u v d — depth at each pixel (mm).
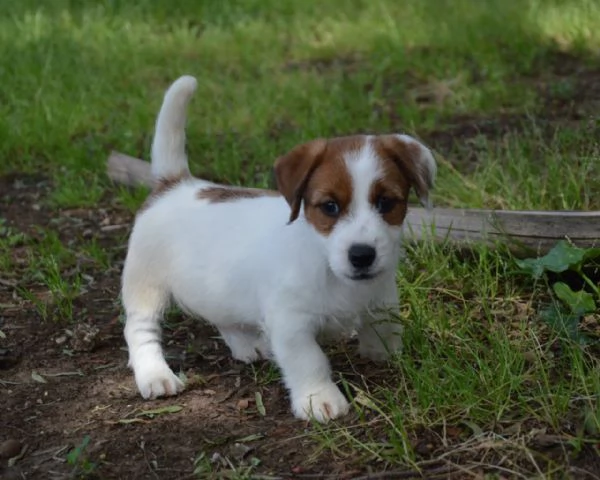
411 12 3455
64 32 3320
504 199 2096
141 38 3312
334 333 1791
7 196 2322
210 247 1809
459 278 1944
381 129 2439
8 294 2025
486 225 1965
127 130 2475
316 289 1734
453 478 1645
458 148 2312
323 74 2891
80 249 2137
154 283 1856
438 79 2748
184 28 3359
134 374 1845
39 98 2672
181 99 1876
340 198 1693
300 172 1711
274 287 1754
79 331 1909
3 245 2135
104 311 1985
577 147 2217
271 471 1674
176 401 1798
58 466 1705
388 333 1809
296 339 1749
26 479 1688
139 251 1854
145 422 1762
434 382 1741
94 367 1871
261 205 1802
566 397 1704
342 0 3699
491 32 3074
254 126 2484
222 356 1887
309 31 3383
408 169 1716
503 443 1668
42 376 1852
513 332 1844
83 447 1707
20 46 3133
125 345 1917
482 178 2150
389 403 1732
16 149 2445
